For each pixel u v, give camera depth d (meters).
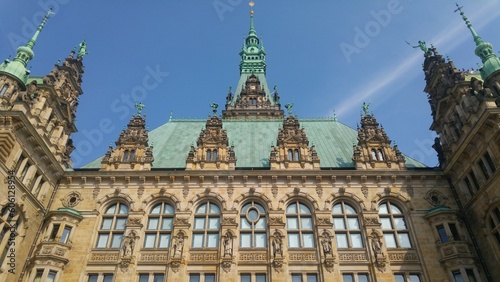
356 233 30.67
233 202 31.88
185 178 33.12
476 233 29.22
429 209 31.61
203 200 32.47
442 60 38.44
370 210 31.34
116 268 28.41
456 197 32.16
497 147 27.05
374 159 35.28
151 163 35.22
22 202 27.97
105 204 32.22
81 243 29.53
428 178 33.41
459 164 31.88
